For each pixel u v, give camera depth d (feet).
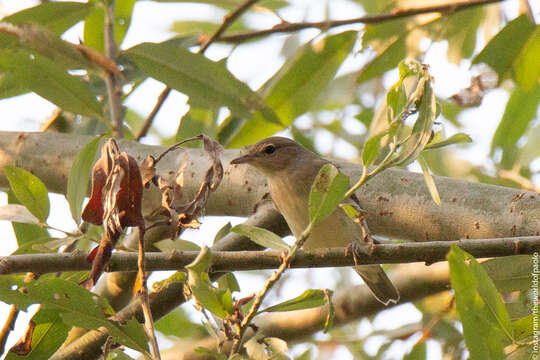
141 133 39.37
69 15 34.83
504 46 33.81
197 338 37.70
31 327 25.59
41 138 36.14
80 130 39.34
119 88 35.50
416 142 20.18
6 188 36.65
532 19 33.45
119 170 20.88
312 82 39.04
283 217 34.42
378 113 32.07
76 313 21.90
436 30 38.29
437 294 37.42
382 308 36.88
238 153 36.32
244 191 34.55
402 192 30.32
